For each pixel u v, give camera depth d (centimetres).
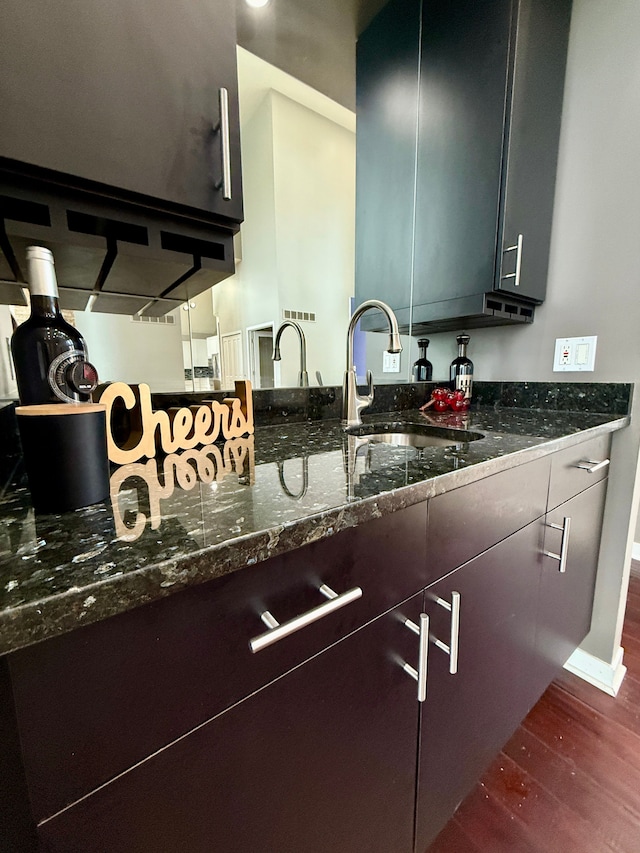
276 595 41
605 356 124
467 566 68
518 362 149
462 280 126
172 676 34
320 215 125
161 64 51
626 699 120
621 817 87
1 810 32
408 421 122
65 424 41
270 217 113
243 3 103
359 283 138
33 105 43
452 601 63
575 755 102
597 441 113
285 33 111
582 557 115
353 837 55
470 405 162
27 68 42
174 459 69
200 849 38
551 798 92
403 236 146
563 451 94
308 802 48
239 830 41
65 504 42
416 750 65
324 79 120
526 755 103
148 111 51
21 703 27
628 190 115
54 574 29
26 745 28
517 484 78
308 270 124
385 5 126
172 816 36
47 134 44
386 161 138
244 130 106
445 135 127
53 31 43
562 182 129
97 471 44
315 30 115
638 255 114
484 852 81
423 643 58
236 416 89
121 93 48
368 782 56
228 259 66
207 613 35
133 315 86
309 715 46
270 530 38
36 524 39
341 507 44
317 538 42
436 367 178
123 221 54
